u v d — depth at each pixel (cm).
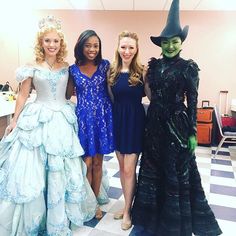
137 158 217
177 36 187
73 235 205
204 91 561
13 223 183
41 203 189
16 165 188
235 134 437
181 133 188
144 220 200
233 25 538
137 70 204
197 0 480
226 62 549
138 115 208
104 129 213
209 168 386
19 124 197
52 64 209
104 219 230
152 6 526
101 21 566
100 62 216
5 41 562
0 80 575
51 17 209
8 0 508
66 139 199
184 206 189
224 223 232
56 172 190
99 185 241
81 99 212
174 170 186
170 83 186
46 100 205
